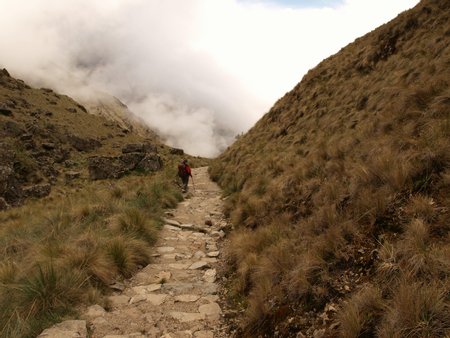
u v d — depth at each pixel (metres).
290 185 10.13
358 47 24.02
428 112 7.54
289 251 6.56
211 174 28.36
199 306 6.60
